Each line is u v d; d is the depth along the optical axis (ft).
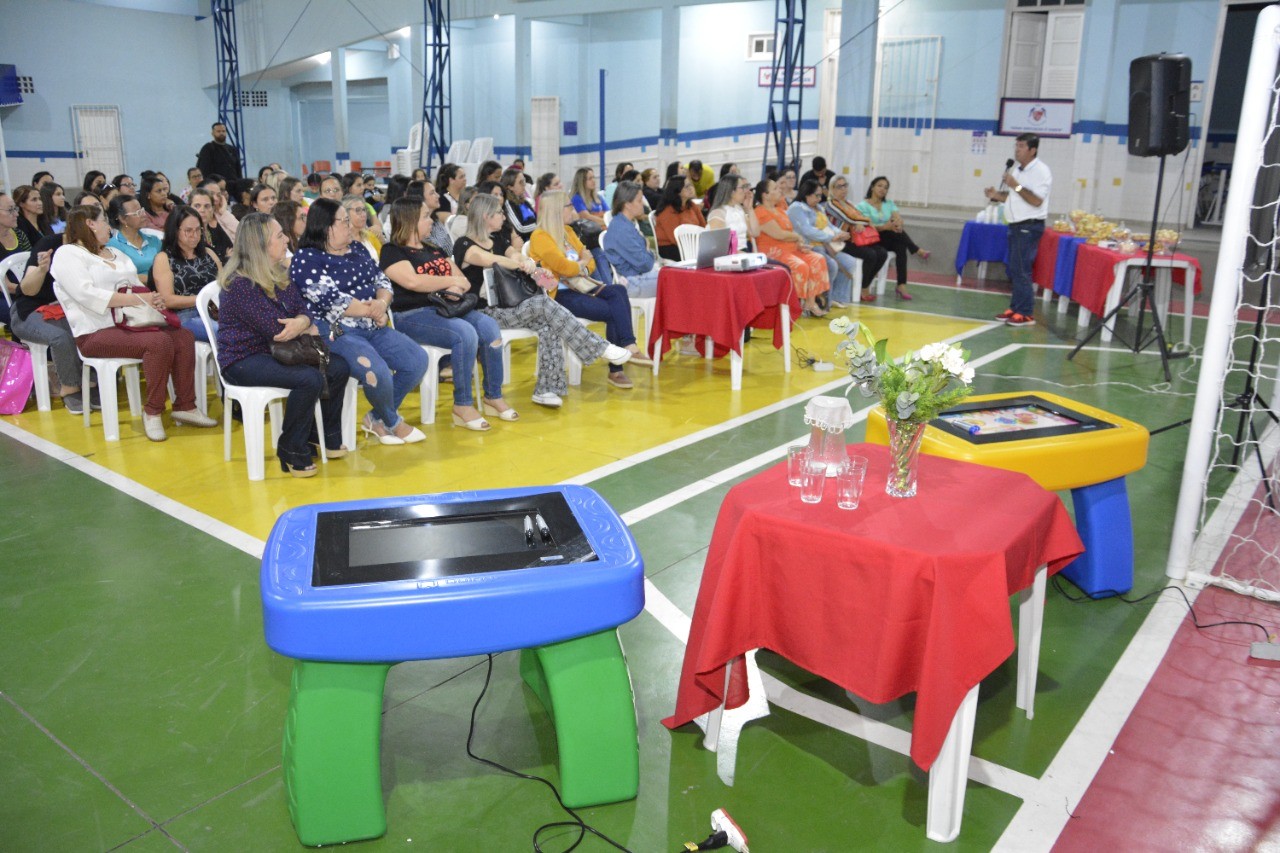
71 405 18.49
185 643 10.50
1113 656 10.49
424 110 49.96
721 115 49.32
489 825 7.86
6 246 20.15
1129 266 24.32
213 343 15.17
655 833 7.79
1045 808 8.09
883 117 43.98
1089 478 11.05
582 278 19.93
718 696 8.50
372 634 7.09
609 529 8.29
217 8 58.49
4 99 54.34
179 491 14.71
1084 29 38.04
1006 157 41.14
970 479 9.37
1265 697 9.73
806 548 8.04
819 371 22.07
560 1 45.03
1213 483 15.51
